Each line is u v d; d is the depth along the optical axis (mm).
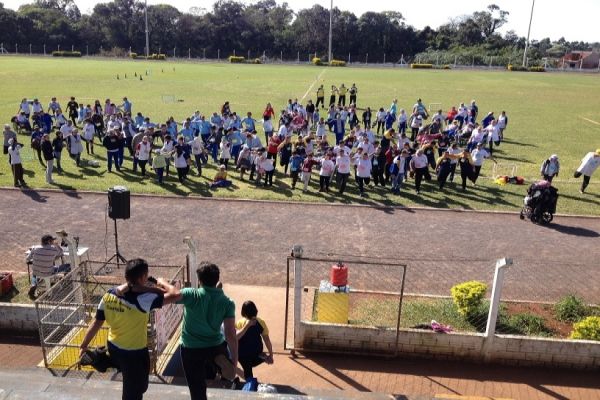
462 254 15914
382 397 7660
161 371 8797
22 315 10883
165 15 121750
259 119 37562
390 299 12750
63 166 24312
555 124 39500
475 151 22391
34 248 12133
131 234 16797
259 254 15555
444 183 22938
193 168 24531
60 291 10984
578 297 13375
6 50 109312
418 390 9578
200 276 5738
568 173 25734
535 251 16312
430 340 10414
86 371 8531
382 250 16062
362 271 14594
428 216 19188
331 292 11211
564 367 10281
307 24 123750
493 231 17906
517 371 10234
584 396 9508
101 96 46625
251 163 22812
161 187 21609
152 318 8469
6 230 16828
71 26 117375
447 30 129125
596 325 10539
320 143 25719
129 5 125125
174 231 17109
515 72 92438
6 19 109562
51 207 18984
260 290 13203
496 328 11516
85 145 28641
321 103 45781
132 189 21234
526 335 11289
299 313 10422
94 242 16062
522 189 22688
